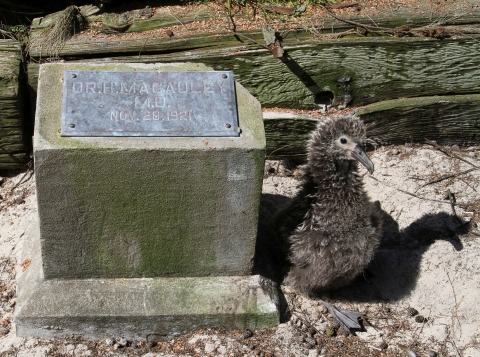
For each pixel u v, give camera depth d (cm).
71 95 177
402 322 205
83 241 185
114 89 180
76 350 188
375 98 248
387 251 221
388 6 246
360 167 251
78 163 172
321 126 206
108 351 188
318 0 247
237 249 192
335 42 238
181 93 181
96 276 191
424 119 251
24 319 186
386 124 251
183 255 191
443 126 253
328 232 202
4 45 235
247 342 192
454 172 249
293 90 244
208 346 190
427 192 241
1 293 205
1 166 240
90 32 242
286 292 209
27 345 188
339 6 247
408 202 238
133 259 190
